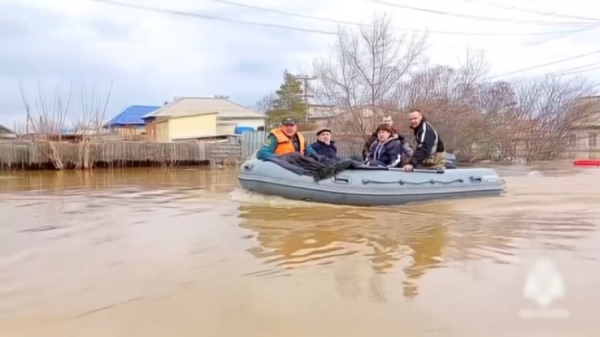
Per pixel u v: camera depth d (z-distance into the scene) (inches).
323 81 772.0
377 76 725.3
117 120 1501.0
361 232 183.6
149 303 111.1
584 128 795.4
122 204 273.9
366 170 259.1
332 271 133.0
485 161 688.4
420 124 274.4
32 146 569.6
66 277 132.0
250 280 126.4
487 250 151.4
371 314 101.3
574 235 171.8
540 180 389.4
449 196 265.9
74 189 362.3
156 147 634.2
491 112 704.4
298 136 283.1
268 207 248.8
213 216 226.4
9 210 253.4
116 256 153.8
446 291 114.2
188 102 1285.7
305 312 103.4
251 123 1235.9
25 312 106.7
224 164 661.9
